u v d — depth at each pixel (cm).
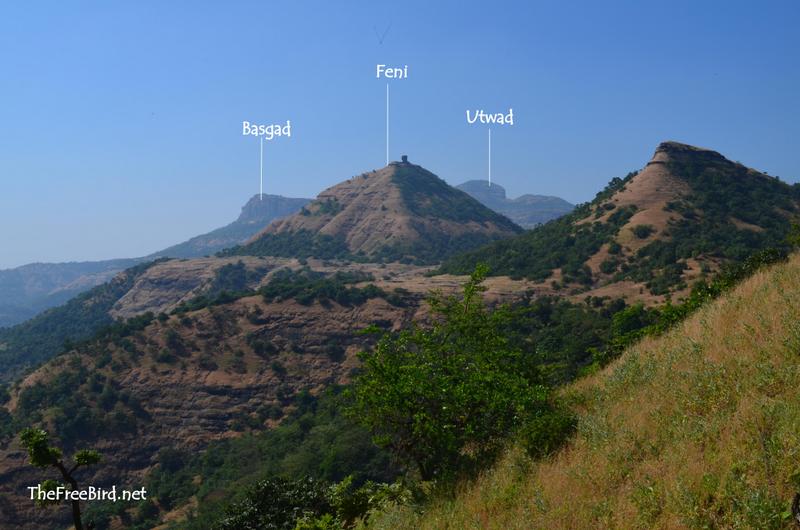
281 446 7738
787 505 520
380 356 1206
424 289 13425
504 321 1330
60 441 9531
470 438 1128
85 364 11262
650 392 934
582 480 743
